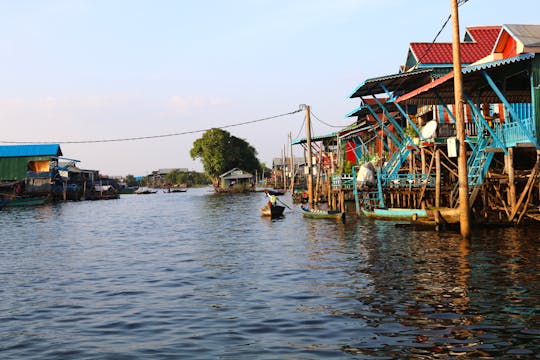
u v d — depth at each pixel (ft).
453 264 50.08
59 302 41.50
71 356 28.35
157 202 255.29
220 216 141.28
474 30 110.93
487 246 59.06
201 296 42.27
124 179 626.23
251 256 63.77
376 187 104.99
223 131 371.56
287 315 35.17
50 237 95.96
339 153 147.13
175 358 27.50
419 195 90.63
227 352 28.17
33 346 30.25
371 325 31.96
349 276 47.65
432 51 102.94
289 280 47.32
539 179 71.82
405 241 68.08
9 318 36.73
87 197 296.51
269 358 26.99
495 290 39.19
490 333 29.48
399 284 42.88
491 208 74.79
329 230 88.63
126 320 35.47
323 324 32.68
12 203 224.12
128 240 88.48
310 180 133.80
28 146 251.80
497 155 85.51
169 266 58.39
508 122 77.41
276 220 118.21
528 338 28.45
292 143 176.35
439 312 34.06
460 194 62.23
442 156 90.58
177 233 98.37
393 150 121.08
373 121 134.21
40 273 55.77
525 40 71.00
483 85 80.59
